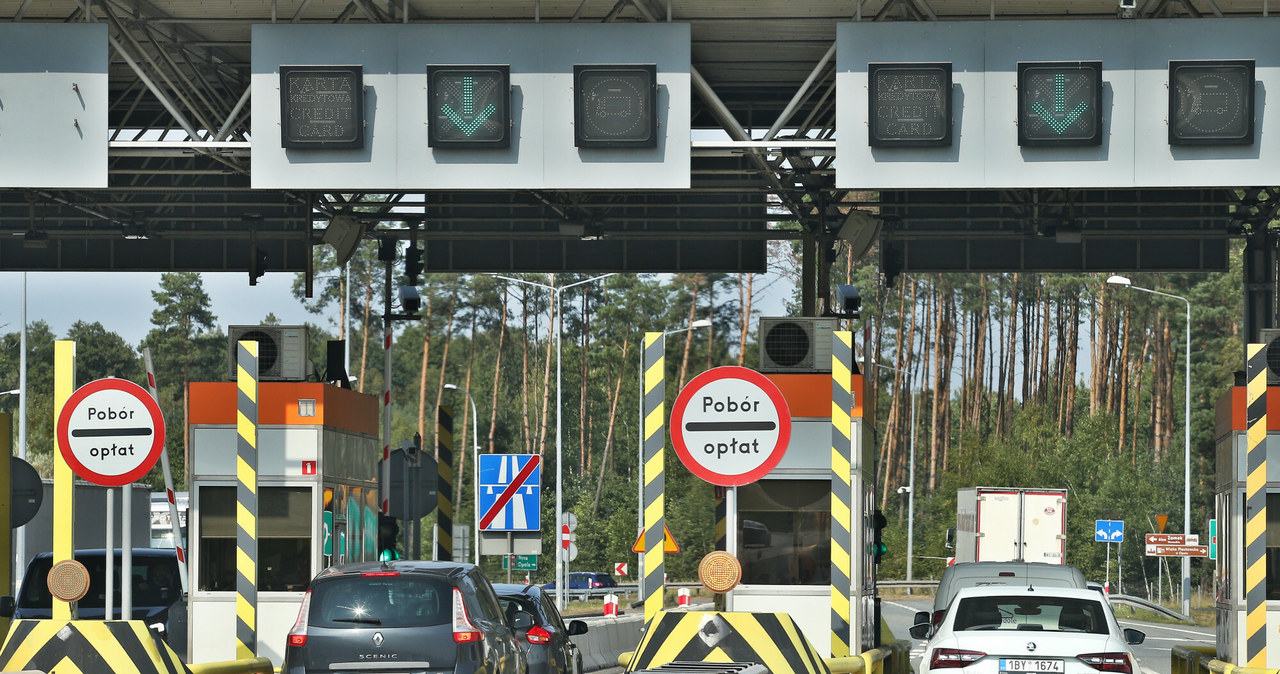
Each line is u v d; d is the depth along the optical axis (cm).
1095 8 6016
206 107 7431
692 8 6056
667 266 8994
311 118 5594
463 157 5609
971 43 5547
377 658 4244
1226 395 5506
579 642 8325
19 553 10850
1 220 8712
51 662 4109
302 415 5622
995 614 4462
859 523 5106
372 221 8475
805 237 8488
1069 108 5488
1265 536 4862
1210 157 5472
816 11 6084
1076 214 8494
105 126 5612
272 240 8994
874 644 5744
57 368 4531
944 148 5541
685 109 5597
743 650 4184
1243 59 5462
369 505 6362
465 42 5612
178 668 4234
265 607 5550
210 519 5622
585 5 5984
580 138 5556
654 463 4428
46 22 5631
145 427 4419
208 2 6028
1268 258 8388
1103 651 4219
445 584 4350
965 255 9056
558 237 8962
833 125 7712
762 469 4109
